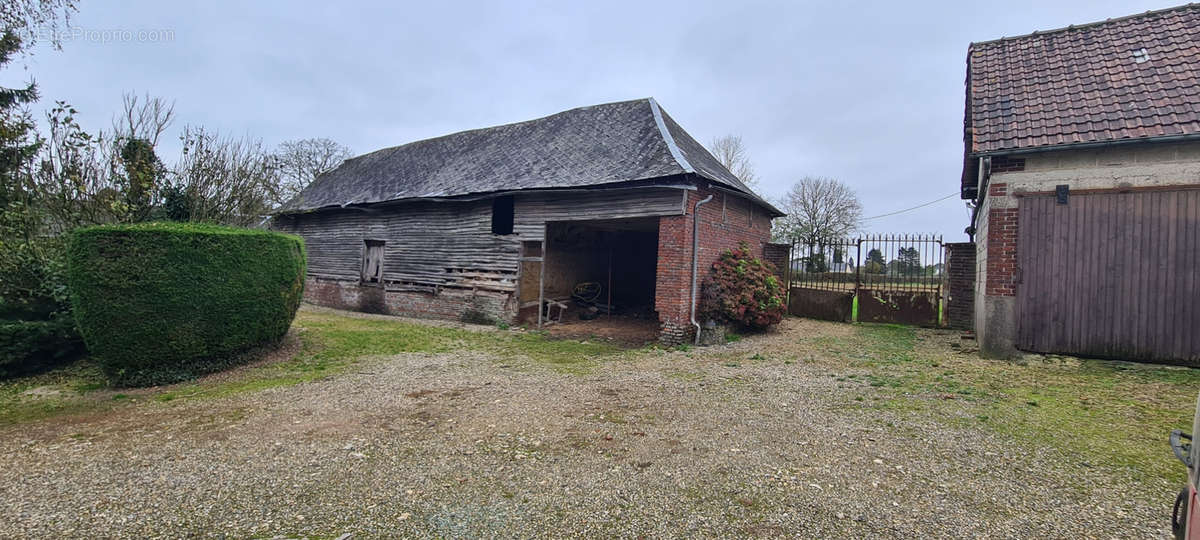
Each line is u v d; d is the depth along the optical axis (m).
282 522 3.01
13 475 3.68
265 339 8.03
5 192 8.54
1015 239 7.54
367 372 7.33
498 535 2.86
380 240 15.59
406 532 2.89
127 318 6.40
